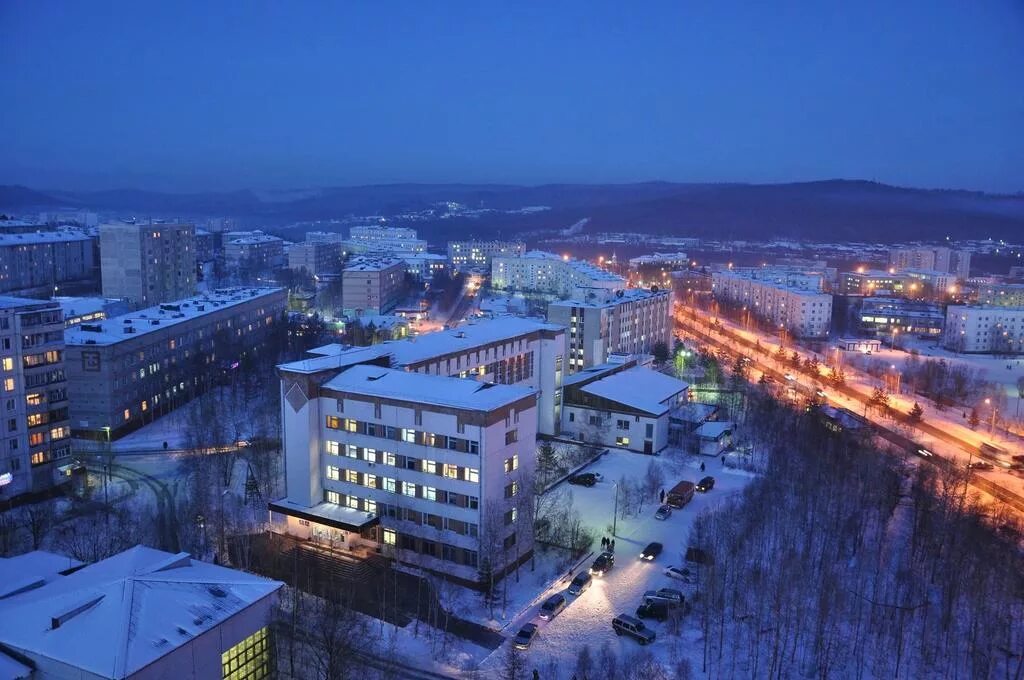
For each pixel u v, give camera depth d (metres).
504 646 92.25
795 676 86.81
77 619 68.44
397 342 147.75
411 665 87.44
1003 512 136.88
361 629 92.50
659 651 91.00
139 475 149.00
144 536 114.94
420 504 110.12
